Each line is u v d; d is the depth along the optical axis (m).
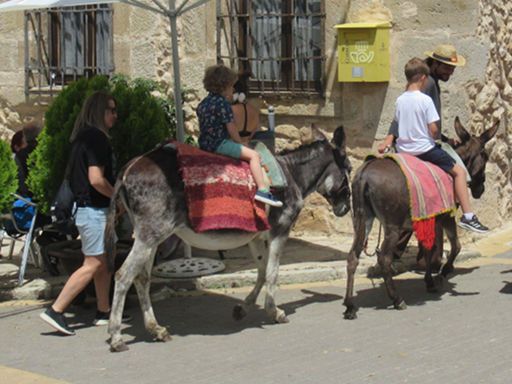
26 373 6.87
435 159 8.81
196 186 7.46
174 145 7.65
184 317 8.48
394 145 9.71
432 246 8.94
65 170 8.77
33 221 9.39
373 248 10.98
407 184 8.39
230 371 6.84
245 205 7.61
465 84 11.04
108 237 7.46
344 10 11.17
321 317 8.37
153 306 8.88
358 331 7.87
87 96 8.51
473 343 7.39
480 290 9.19
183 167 7.47
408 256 10.51
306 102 11.49
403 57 10.94
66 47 12.91
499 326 7.86
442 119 10.94
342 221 11.47
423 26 10.88
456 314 8.32
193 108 12.09
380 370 6.75
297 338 7.70
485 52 11.29
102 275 8.15
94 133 7.85
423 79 8.99
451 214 8.75
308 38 11.49
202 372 6.83
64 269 9.74
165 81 12.25
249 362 7.05
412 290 9.31
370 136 11.14
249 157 7.73
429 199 8.45
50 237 9.78
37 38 13.01
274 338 7.72
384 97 11.03
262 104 11.74
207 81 7.91
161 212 7.42
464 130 9.55
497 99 11.74
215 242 7.64
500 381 6.43
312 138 8.49
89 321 8.41
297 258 10.42
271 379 6.62
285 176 8.05
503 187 12.05
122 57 12.48
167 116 11.48
